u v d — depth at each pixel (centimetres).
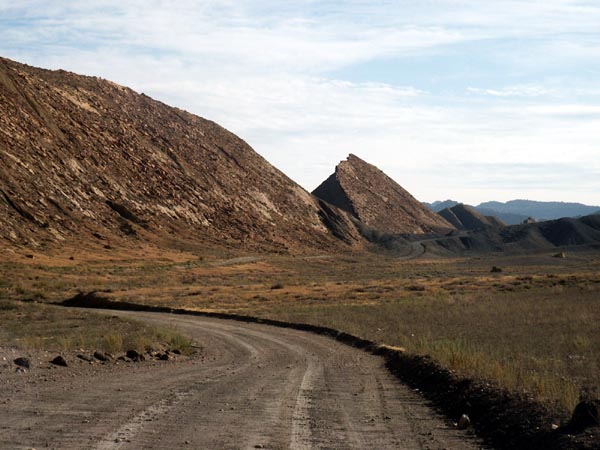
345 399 1441
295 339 3306
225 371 1988
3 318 4247
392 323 3691
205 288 7862
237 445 933
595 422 957
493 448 993
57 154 13250
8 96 13338
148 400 1331
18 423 1047
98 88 19262
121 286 7819
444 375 1627
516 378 1399
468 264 14800
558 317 3384
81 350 2366
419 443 1009
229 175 19725
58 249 10056
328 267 13588
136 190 14925
